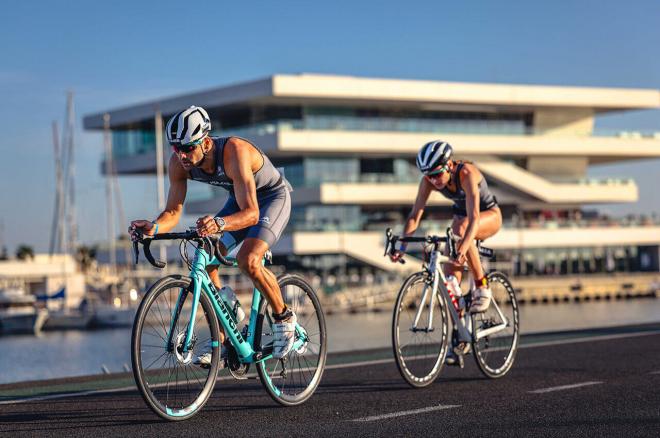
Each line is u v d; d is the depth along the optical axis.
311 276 72.81
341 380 9.26
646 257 86.38
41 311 63.59
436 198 72.81
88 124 79.69
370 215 74.44
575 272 83.25
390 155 73.44
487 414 7.15
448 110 74.88
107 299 73.94
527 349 11.72
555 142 77.38
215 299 7.25
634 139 79.69
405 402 7.82
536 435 6.33
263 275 7.45
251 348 7.47
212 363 7.22
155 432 6.55
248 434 6.46
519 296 77.25
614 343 12.13
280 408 7.59
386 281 72.31
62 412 7.44
